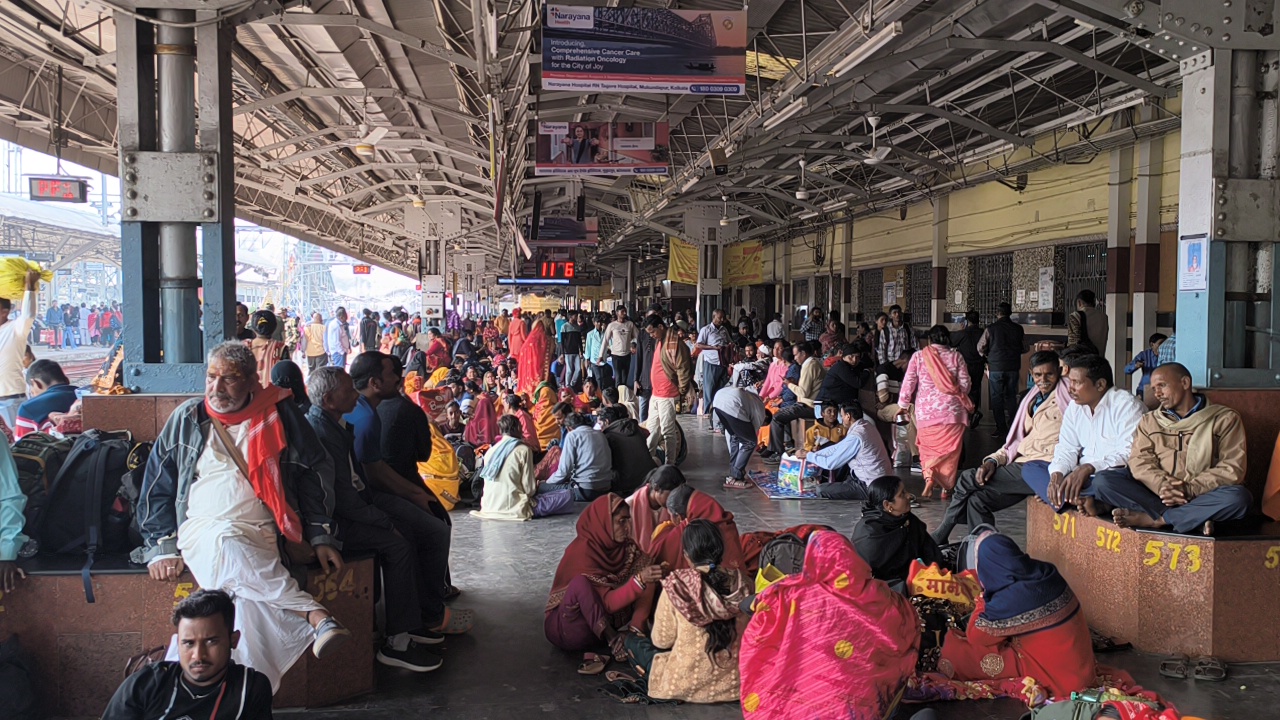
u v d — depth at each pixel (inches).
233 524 126.5
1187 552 160.4
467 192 773.3
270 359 305.9
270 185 822.5
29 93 485.1
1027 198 557.0
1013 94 426.9
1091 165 491.2
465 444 334.3
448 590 199.6
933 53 369.7
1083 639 141.1
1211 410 166.7
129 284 166.6
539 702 144.8
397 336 735.1
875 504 179.2
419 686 150.9
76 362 848.9
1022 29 355.9
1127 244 464.4
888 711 129.1
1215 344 192.4
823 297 936.9
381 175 857.5
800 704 126.0
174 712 102.1
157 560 129.8
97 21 398.9
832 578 127.8
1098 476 175.5
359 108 529.7
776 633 128.6
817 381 393.7
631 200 862.5
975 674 146.3
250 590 124.6
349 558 144.8
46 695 135.0
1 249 962.7
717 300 803.4
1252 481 185.8
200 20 165.3
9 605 134.2
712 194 763.4
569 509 290.4
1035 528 201.3
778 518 279.7
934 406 294.2
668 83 301.1
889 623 127.5
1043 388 209.6
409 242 1322.6
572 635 163.5
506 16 303.0
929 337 302.0
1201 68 194.2
